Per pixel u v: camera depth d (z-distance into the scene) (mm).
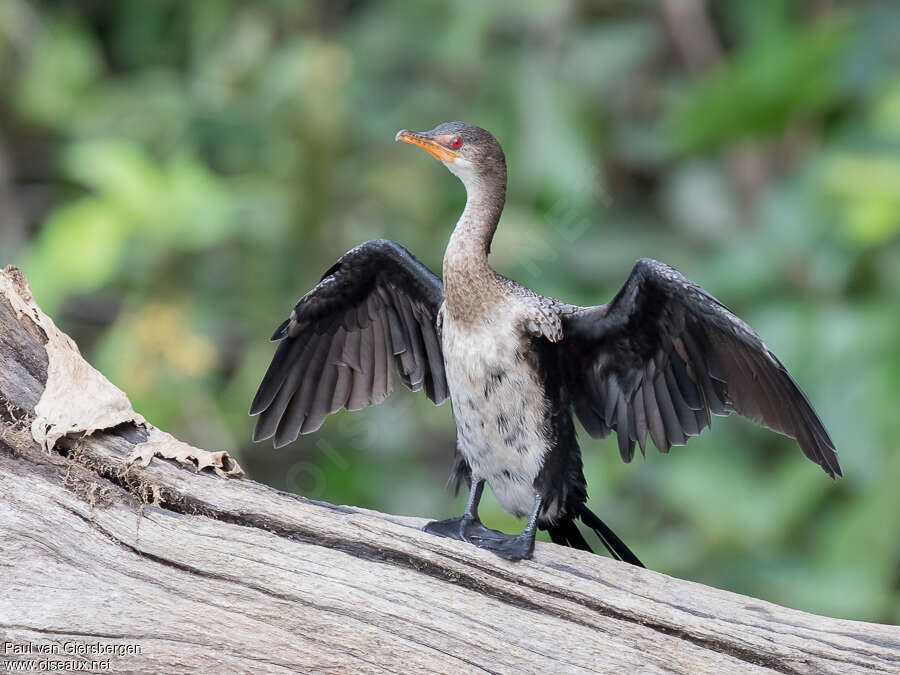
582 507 7719
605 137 13875
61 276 11773
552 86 13125
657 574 6820
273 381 7930
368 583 6547
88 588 6391
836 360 11539
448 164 7727
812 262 12023
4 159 14383
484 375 7223
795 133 13641
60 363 6918
